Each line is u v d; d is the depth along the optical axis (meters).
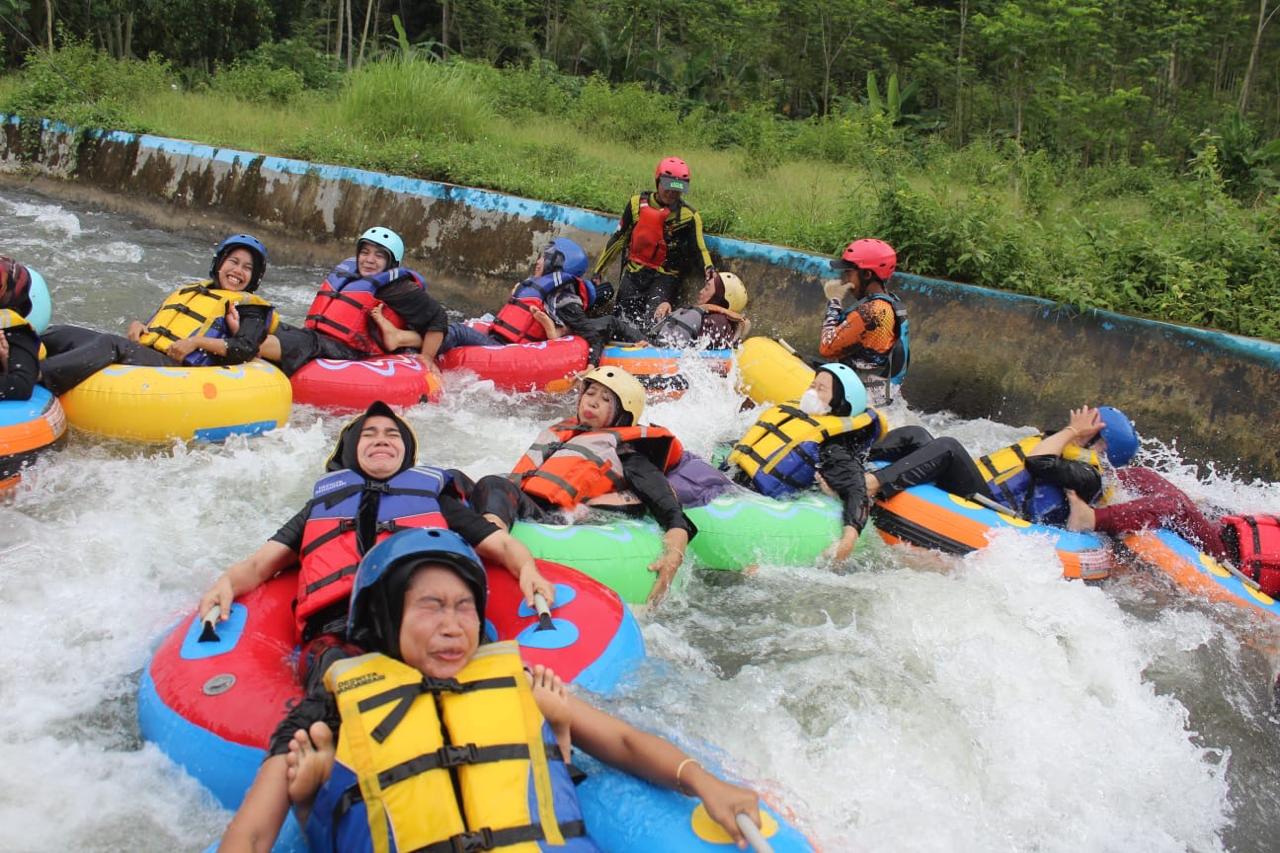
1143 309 8.37
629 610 4.28
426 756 2.76
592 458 5.16
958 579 5.46
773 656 4.59
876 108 20.69
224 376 6.54
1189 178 16.02
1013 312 8.63
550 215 11.24
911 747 3.95
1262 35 24.70
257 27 25.16
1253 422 7.46
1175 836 3.74
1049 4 19.88
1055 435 5.96
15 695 3.92
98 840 3.21
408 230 12.18
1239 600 5.29
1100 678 4.64
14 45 23.12
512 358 8.27
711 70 25.86
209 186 13.87
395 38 27.77
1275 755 4.28
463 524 4.16
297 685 3.55
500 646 3.06
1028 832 3.66
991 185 12.24
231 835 2.65
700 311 9.03
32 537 5.14
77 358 6.18
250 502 5.79
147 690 3.65
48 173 15.77
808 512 5.57
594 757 3.27
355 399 7.27
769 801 3.40
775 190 12.83
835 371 6.09
